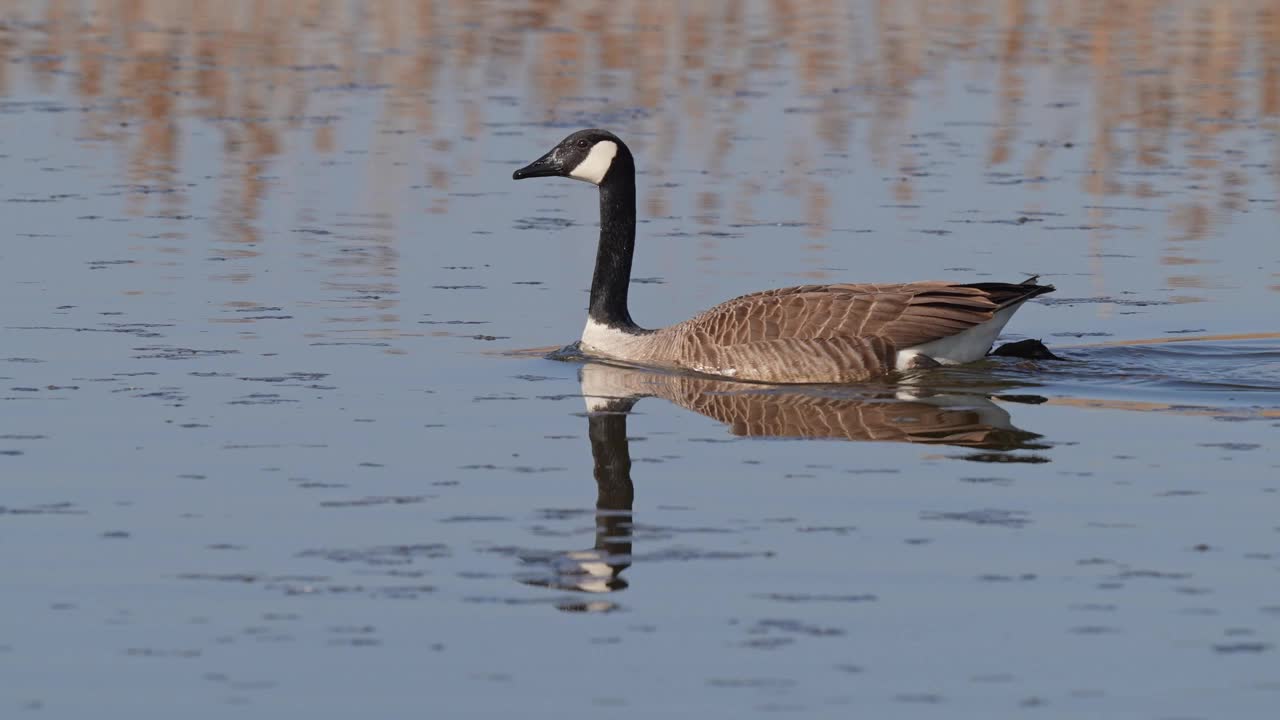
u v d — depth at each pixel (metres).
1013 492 12.46
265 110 29.41
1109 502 12.20
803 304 16.47
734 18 38.78
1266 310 18.73
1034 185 25.03
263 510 12.00
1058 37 36.56
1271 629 9.83
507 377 16.17
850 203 23.86
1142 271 20.45
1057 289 19.66
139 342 16.95
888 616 10.05
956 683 9.11
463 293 19.38
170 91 30.73
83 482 12.57
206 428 14.08
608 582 10.57
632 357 17.08
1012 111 29.92
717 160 26.42
